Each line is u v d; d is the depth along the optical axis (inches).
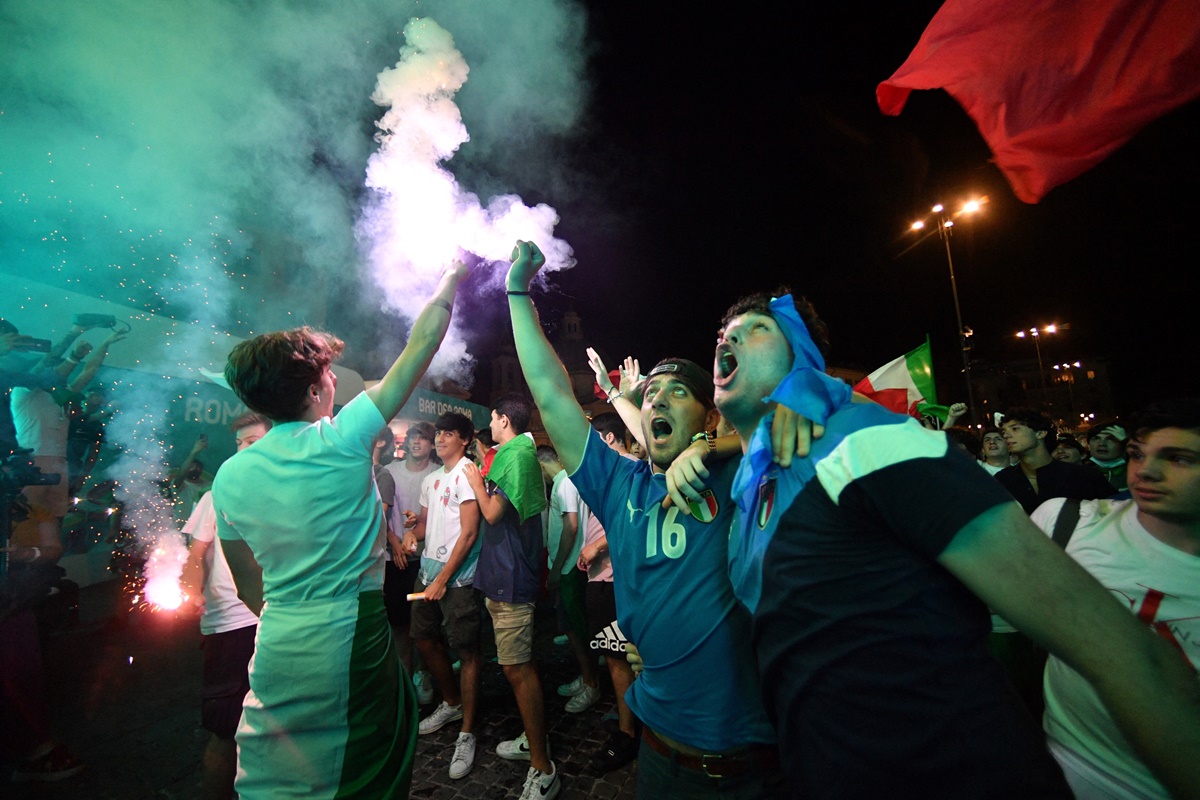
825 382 39.0
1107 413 1459.2
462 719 126.2
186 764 117.4
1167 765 24.3
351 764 56.1
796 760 36.0
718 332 50.7
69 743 126.1
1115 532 58.3
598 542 128.1
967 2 78.4
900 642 31.9
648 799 55.4
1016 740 30.3
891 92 86.7
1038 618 27.2
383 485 154.6
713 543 54.3
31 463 119.3
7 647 109.6
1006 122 77.2
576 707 140.0
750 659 51.4
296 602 57.4
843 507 33.6
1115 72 68.2
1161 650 25.6
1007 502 29.1
